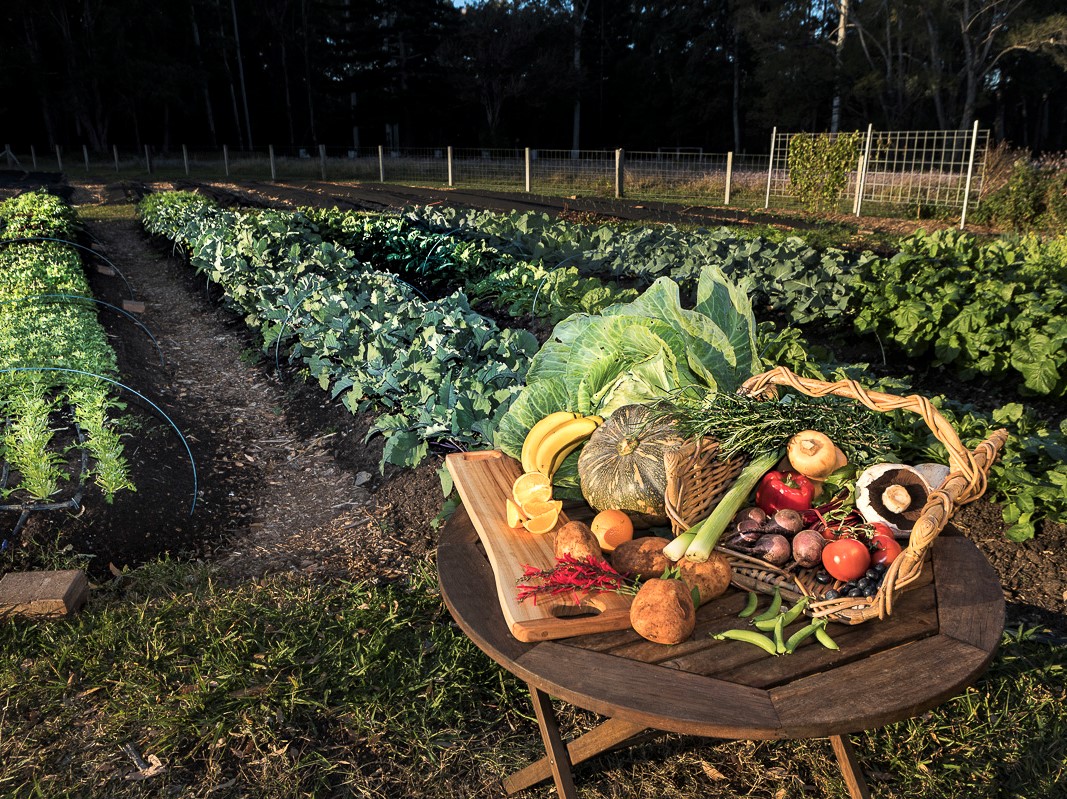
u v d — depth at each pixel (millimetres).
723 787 2533
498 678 3023
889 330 6895
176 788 2525
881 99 36000
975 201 15438
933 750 2660
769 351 5219
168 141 57656
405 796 2514
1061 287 6617
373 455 5094
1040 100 45469
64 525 3912
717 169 24797
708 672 1749
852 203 18156
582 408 2518
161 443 5078
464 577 2168
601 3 56219
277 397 6621
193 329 8969
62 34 53156
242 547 4203
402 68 57062
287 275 8289
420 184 27938
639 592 1855
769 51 38281
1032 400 6082
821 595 1911
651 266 8219
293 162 37875
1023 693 2867
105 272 11438
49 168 44000
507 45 54906
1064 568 3637
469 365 5289
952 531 2371
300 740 2723
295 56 64250
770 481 2107
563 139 61719
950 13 34281
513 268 8555
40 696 2906
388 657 3133
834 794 2473
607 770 2592
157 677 2982
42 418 4578
